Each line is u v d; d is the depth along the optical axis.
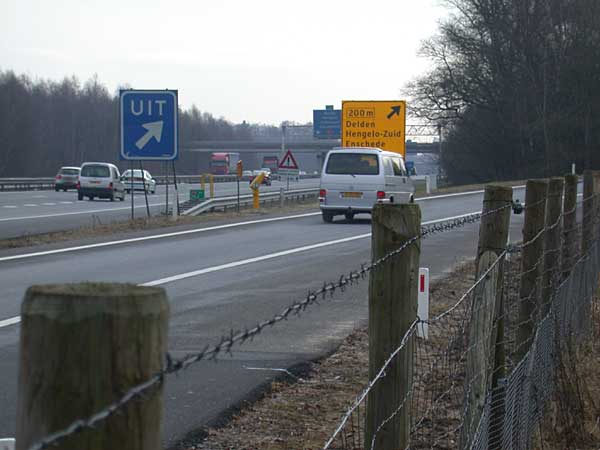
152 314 2.27
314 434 8.28
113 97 150.25
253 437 8.22
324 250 25.05
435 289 16.88
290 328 13.51
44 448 2.12
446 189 67.31
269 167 153.00
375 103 57.06
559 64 90.75
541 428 8.89
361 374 10.68
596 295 13.95
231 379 10.29
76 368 2.21
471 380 6.38
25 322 2.23
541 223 9.05
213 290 17.38
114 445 2.22
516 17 91.81
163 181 102.69
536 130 92.69
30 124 130.62
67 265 21.23
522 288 8.94
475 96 95.75
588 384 10.93
